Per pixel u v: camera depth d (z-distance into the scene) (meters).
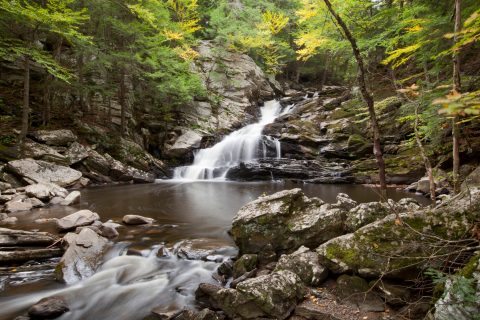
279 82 35.28
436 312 3.11
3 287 5.07
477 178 8.68
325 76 33.28
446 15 8.80
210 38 31.20
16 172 12.11
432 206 4.75
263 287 4.03
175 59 23.27
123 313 4.58
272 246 5.52
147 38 18.38
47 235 6.61
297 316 3.99
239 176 17.86
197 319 3.97
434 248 3.92
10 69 17.09
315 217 5.57
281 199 5.95
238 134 23.30
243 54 30.33
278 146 20.05
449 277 3.21
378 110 15.68
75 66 18.59
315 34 11.31
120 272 5.63
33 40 13.08
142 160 18.11
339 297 4.19
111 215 9.32
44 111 15.98
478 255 3.32
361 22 10.98
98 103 19.52
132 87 21.69
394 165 15.53
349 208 6.25
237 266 5.23
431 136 10.65
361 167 16.62
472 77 8.92
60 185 13.08
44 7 14.52
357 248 4.39
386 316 3.78
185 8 26.59
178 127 22.00
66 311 4.60
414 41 8.81
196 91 23.61
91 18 16.98
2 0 11.12
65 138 15.30
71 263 5.63
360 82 5.60
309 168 17.61
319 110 24.05
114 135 17.94
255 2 30.91
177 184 16.20
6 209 9.16
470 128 12.38
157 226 8.09
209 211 10.09
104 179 15.53
